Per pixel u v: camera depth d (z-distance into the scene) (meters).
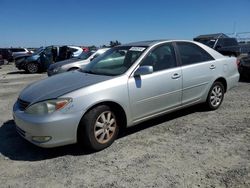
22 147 4.87
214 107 6.54
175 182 3.59
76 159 4.34
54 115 4.16
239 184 3.49
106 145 4.63
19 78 15.66
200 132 5.26
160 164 4.07
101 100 4.44
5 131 5.70
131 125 4.98
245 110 6.61
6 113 7.09
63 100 4.21
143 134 5.25
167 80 5.31
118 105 4.69
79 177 3.82
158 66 5.30
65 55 17.66
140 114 5.02
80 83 4.62
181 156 4.29
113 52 5.71
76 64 11.39
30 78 15.52
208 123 5.74
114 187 3.54
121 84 4.70
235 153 4.34
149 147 4.66
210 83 6.22
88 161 4.26
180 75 5.54
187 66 5.73
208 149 4.50
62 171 3.99
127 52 5.43
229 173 3.75
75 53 17.53
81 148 4.70
